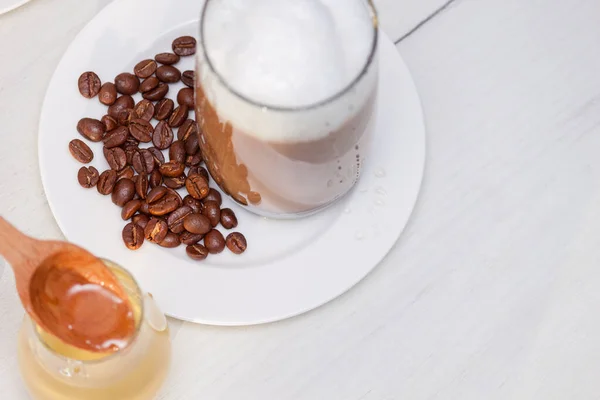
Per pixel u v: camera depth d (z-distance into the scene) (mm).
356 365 554
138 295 491
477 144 606
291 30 503
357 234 572
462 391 552
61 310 498
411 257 579
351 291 569
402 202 580
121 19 611
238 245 566
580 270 579
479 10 637
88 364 475
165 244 562
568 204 594
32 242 488
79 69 600
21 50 609
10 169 584
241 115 501
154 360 503
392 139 593
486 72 623
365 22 513
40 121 585
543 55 629
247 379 549
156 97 601
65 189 571
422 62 623
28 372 494
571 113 615
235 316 547
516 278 576
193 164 589
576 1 640
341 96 495
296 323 561
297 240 574
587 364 559
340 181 555
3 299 552
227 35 507
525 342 563
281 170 528
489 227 587
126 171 579
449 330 564
